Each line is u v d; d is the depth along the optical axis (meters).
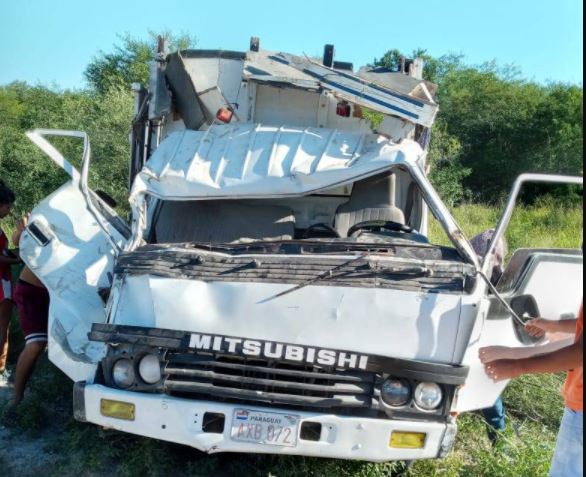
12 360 5.74
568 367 2.86
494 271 4.36
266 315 3.53
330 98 5.85
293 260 3.71
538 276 3.81
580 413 2.93
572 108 28.02
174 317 3.55
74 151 13.73
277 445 3.39
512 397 5.44
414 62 6.73
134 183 4.41
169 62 5.89
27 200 13.21
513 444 4.36
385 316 3.51
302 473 3.90
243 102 5.93
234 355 3.43
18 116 21.89
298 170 4.35
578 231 14.23
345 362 3.41
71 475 3.92
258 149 4.57
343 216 4.83
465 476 4.09
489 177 28.86
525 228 13.67
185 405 3.41
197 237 4.57
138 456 3.91
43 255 4.44
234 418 3.40
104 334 3.50
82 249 4.51
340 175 4.28
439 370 3.41
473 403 3.63
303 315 3.53
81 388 3.52
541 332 3.63
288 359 3.42
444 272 3.62
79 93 21.52
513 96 29.55
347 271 3.62
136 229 4.21
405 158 4.25
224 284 3.60
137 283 3.67
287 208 4.75
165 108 5.77
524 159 28.30
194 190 4.37
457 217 15.45
